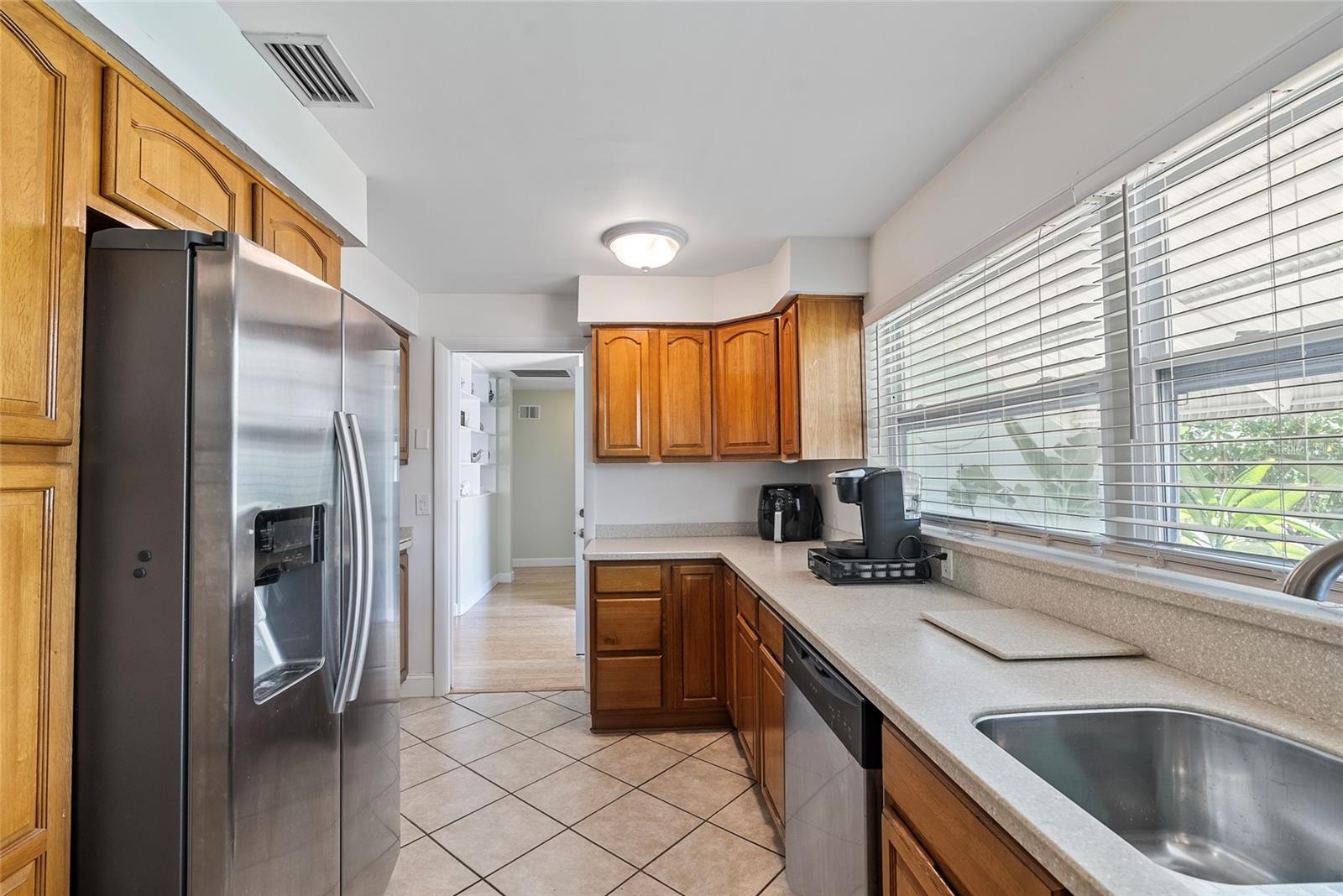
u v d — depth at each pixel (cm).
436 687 371
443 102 181
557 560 812
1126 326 151
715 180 235
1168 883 66
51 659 103
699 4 144
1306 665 106
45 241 102
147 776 110
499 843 220
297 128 177
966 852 94
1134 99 141
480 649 459
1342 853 91
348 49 157
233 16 145
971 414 224
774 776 220
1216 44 121
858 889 133
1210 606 121
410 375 379
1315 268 110
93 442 110
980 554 204
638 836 224
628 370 354
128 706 110
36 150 101
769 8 146
